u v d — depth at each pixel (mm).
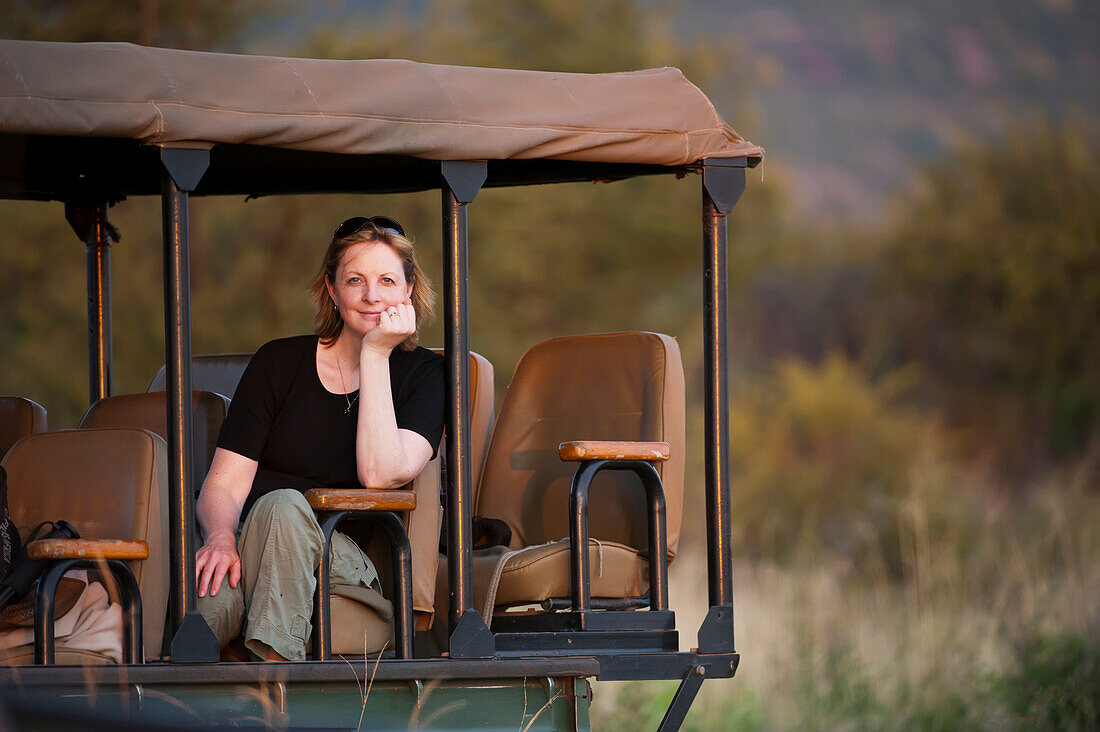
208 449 15305
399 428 13312
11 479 13609
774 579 32812
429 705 12516
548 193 53062
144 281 45969
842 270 78875
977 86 117312
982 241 70250
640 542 15242
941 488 43094
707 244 14070
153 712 11617
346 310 13453
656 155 13711
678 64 58219
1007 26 120125
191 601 11867
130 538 12961
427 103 12734
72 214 17922
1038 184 70438
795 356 75250
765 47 118000
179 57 12078
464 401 12844
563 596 14367
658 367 15617
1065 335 66500
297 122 12203
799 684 23578
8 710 11117
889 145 111125
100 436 13461
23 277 44938
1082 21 121812
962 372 68375
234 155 15281
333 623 13031
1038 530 34844
